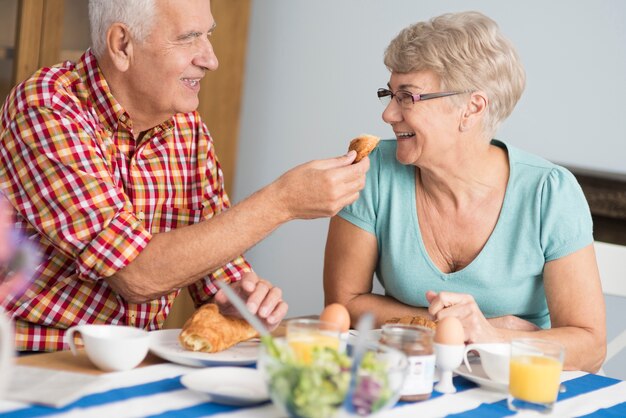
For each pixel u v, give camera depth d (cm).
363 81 330
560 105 294
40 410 108
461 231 191
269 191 154
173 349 140
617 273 211
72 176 156
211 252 152
